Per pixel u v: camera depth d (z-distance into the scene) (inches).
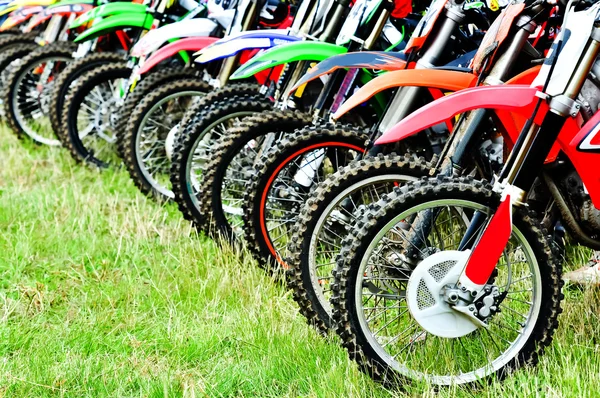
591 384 138.9
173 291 191.2
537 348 142.3
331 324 160.6
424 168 153.9
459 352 151.4
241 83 215.2
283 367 154.9
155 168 252.1
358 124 194.5
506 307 147.3
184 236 219.6
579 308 165.9
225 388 151.3
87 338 170.7
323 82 197.2
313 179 186.7
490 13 163.0
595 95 142.9
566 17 134.8
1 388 150.6
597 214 147.9
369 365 141.2
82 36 260.8
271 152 177.0
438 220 179.6
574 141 138.9
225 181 206.5
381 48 195.5
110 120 282.0
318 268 184.4
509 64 147.1
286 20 228.2
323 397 142.5
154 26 254.7
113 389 153.2
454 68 154.3
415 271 137.5
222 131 220.5
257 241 183.5
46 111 309.6
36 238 223.9
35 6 317.4
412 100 163.2
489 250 135.3
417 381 141.7
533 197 161.9
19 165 286.7
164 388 146.6
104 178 274.1
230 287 187.5
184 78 243.4
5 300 187.0
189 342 167.0
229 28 218.7
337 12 191.6
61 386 151.9
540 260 139.7
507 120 144.4
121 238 216.8
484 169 165.9
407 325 161.3
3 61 320.5
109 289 194.5
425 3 189.8
